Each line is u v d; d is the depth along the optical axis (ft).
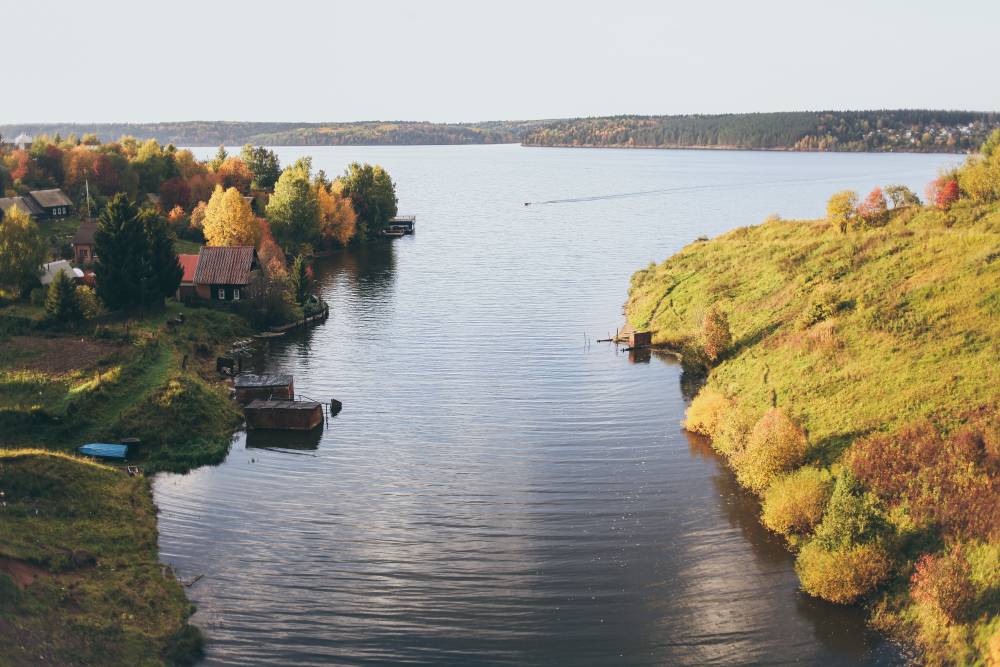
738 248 329.31
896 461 147.02
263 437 196.65
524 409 213.66
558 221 625.82
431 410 213.66
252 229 383.45
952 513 129.59
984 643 106.73
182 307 294.66
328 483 170.81
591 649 116.78
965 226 255.91
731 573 134.72
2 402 191.52
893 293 213.66
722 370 222.28
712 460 179.42
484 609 125.80
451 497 163.63
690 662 113.50
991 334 176.86
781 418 164.04
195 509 158.40
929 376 170.40
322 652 115.65
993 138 300.81
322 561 139.44
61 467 155.53
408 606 126.62
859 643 116.06
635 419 205.16
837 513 131.64
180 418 193.16
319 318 313.12
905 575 124.26
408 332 293.23
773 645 116.57
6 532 129.29
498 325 301.43
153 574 132.26
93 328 250.37
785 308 239.09
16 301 287.69
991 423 146.82
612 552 141.90
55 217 483.92
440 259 451.12
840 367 189.98
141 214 284.00
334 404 214.69
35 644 104.58
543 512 156.76
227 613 124.06
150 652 111.55
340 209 492.13
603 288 364.17
